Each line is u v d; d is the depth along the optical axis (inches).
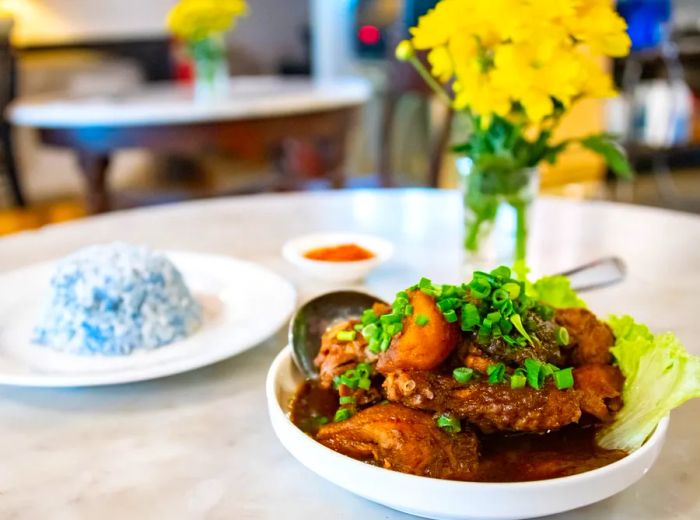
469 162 22.7
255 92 71.1
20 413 16.3
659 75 98.9
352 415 13.6
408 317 13.0
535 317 13.7
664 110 94.9
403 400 12.6
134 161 87.4
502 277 13.6
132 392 17.2
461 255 27.0
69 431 15.4
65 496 13.0
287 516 12.4
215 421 15.8
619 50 19.4
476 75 19.7
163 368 16.4
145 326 18.6
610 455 12.6
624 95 93.4
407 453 11.9
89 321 18.4
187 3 65.9
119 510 12.6
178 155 78.4
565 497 10.8
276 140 63.9
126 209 56.0
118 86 99.8
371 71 113.1
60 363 17.8
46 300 21.1
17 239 30.7
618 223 31.0
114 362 17.8
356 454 12.4
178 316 19.3
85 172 62.4
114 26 112.5
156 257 19.8
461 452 12.2
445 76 22.0
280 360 15.3
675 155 99.5
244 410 16.2
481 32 19.2
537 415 12.4
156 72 114.7
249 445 14.7
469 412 12.5
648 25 92.7
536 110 19.0
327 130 67.0
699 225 30.4
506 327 13.0
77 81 97.5
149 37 114.7
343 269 23.7
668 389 12.7
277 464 14.0
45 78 95.3
